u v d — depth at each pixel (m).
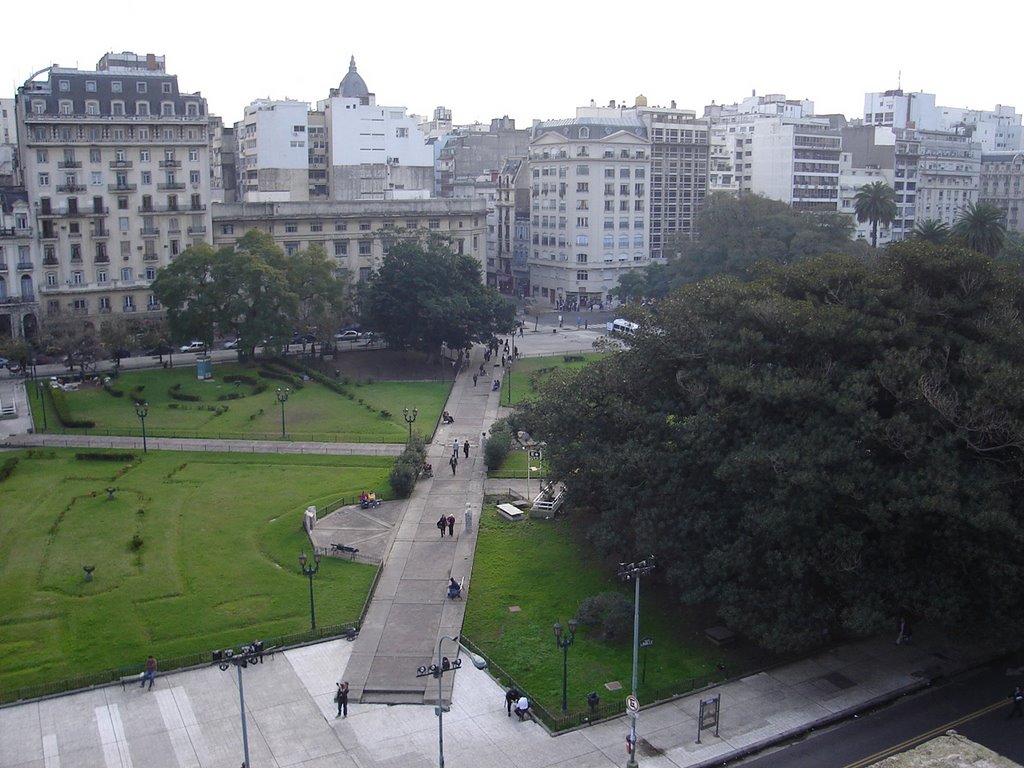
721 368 65.06
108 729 54.47
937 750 40.19
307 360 149.25
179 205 164.25
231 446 105.75
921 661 62.00
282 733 54.38
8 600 68.12
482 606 68.88
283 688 58.81
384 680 59.53
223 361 148.62
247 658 55.59
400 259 146.62
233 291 137.88
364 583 72.25
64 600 68.31
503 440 100.00
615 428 71.81
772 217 183.00
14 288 152.25
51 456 100.88
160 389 130.75
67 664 60.22
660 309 74.06
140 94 159.25
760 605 59.41
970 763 39.12
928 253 67.38
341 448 105.62
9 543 78.06
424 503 89.38
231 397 126.56
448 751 52.88
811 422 61.34
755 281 76.44
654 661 61.62
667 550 63.47
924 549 60.28
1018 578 55.62
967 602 57.50
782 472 58.28
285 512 86.19
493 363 153.25
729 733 54.16
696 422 63.94
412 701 57.69
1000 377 56.72
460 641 63.72
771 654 62.69
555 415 75.81
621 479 68.56
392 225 178.62
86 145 155.62
